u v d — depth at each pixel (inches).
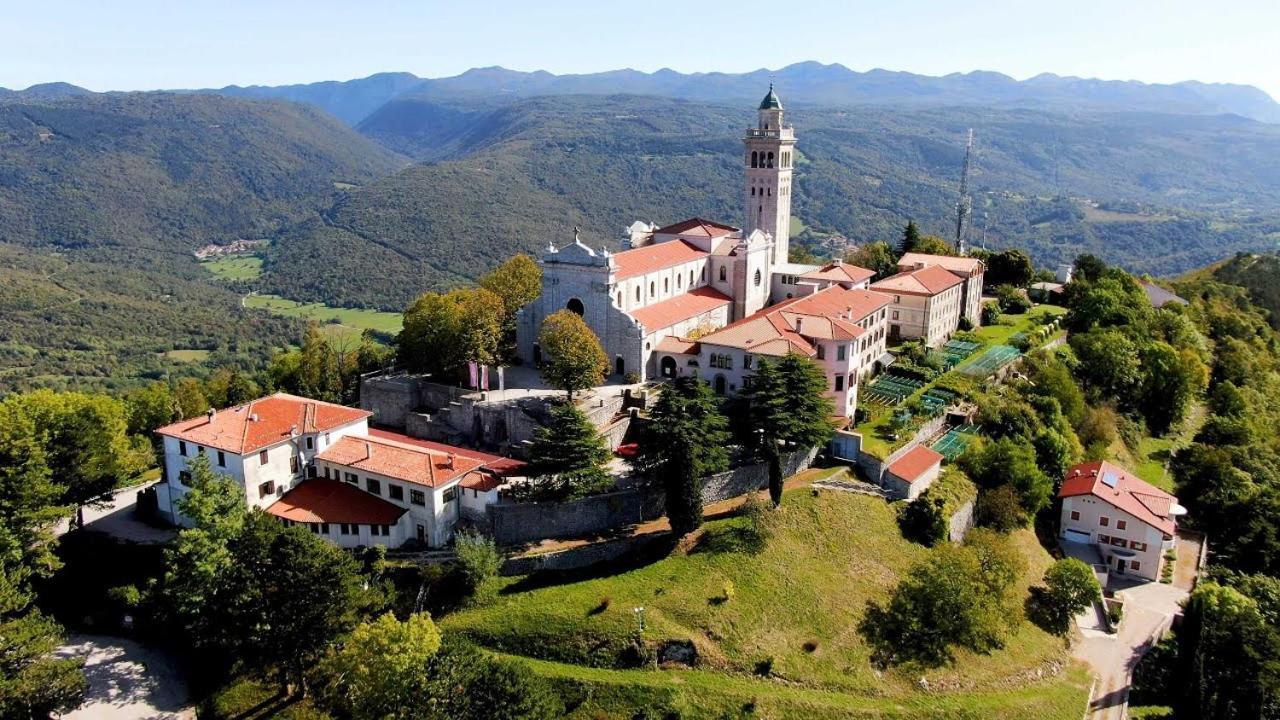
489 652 3484.3
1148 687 3843.5
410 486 4018.2
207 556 3503.9
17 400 4416.8
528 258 6117.1
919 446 4709.6
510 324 5821.9
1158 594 4557.1
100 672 3639.3
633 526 4148.6
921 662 3587.6
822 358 4879.4
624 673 3400.6
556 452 4005.9
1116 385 6392.7
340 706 3280.0
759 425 4308.6
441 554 3951.8
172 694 3555.6
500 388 5002.5
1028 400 5551.2
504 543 4005.9
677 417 3971.5
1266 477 5541.3
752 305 6318.9
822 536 4010.8
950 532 4239.7
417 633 3024.1
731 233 6540.4
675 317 5536.4
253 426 4254.4
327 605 3329.2
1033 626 4047.7
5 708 3068.4
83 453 4291.3
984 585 3782.0
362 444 4338.1
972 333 6815.9
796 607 3661.4
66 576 4033.0
